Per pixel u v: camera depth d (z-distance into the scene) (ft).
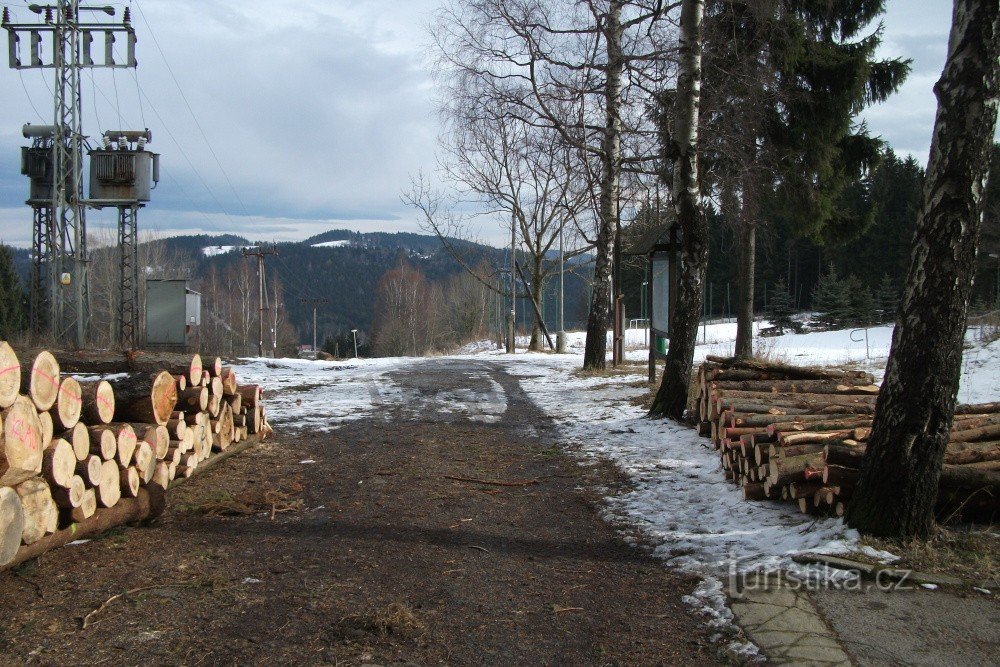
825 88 52.44
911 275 15.48
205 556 15.70
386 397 44.42
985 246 129.90
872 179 198.08
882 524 15.53
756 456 19.67
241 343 223.10
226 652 11.29
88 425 16.85
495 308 198.29
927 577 13.67
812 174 53.93
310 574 14.78
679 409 32.68
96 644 11.43
